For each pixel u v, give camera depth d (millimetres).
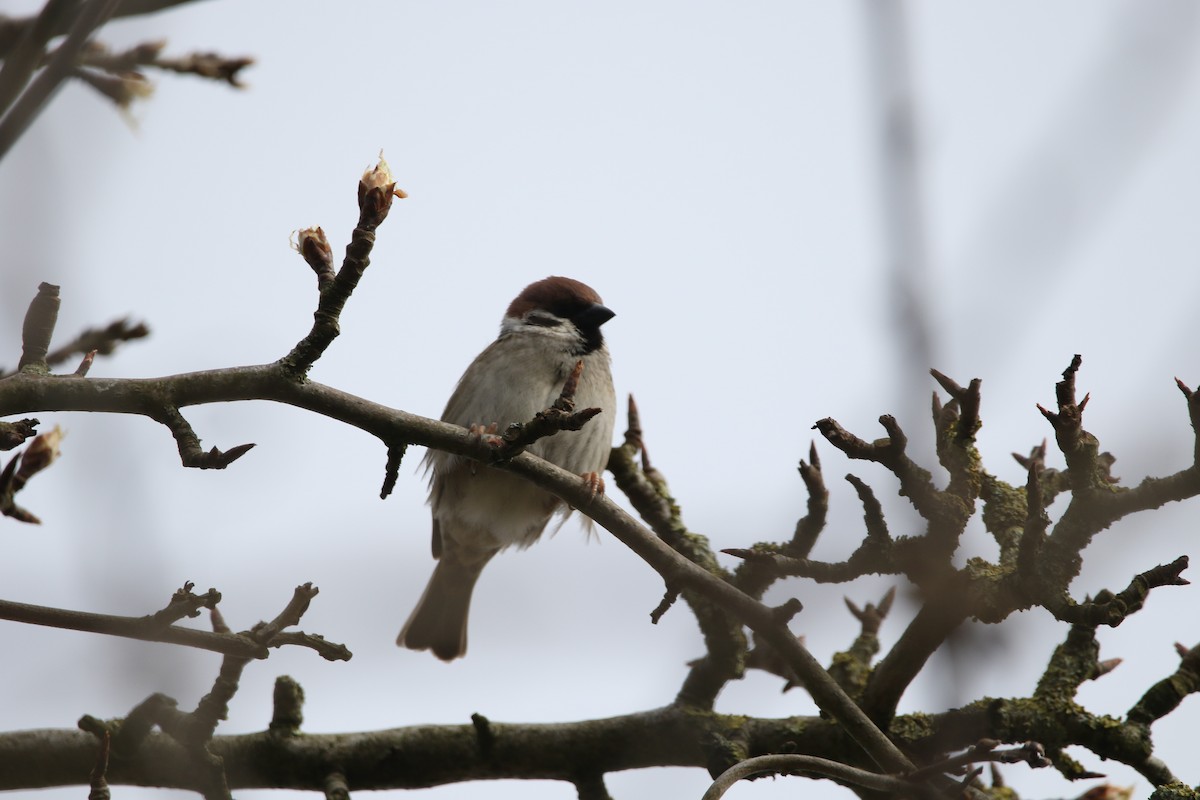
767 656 8500
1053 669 8102
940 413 8039
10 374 6578
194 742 7105
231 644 6035
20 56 5605
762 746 8109
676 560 7238
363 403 6875
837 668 8461
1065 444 7020
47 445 6793
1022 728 7828
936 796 6766
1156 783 7723
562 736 8172
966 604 7125
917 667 7680
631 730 8188
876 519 7102
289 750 7883
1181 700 7855
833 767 6777
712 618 8312
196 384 6547
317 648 6223
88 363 6723
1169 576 6820
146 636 5828
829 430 7129
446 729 8148
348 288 6590
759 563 7090
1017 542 7848
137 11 6824
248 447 6230
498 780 8164
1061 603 6941
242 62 8070
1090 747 7812
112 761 7219
